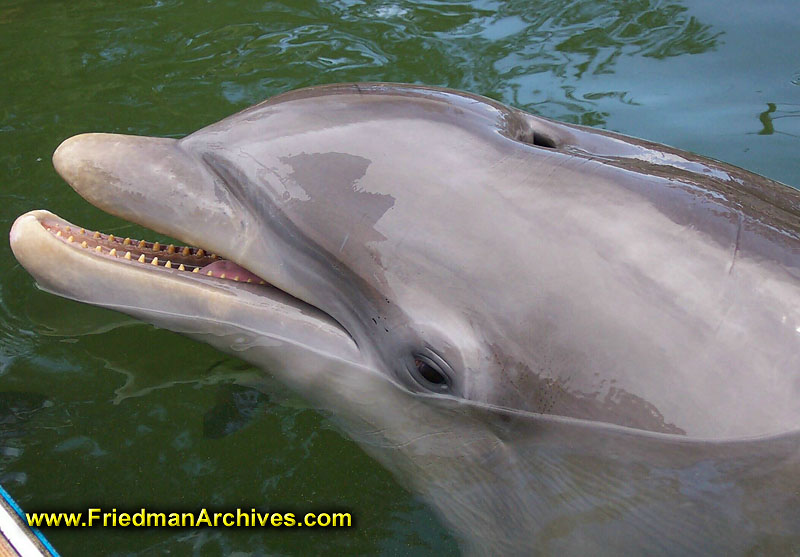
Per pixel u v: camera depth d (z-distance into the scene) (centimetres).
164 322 93
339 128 86
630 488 79
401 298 83
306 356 89
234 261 89
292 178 85
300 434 92
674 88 140
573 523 80
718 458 76
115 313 102
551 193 81
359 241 83
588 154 86
